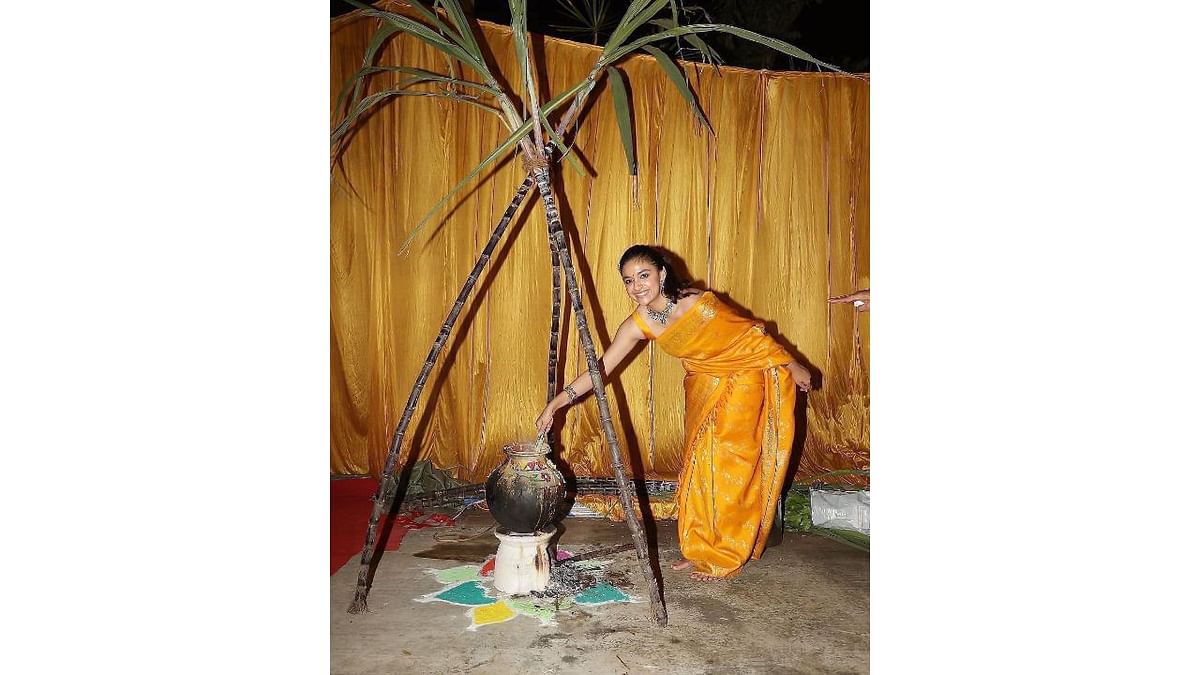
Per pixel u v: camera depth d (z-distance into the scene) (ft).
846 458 14.97
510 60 13.96
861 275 14.94
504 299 14.58
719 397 11.11
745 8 20.18
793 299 14.94
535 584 10.48
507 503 10.13
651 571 9.64
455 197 14.17
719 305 11.10
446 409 14.61
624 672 8.44
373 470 14.49
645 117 14.58
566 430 14.98
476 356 14.60
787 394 11.21
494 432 14.75
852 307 14.96
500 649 8.91
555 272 11.47
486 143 14.15
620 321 14.76
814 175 14.83
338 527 12.84
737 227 14.78
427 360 10.17
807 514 13.38
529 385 14.76
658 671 8.46
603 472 14.90
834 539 12.78
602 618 9.73
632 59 14.44
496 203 14.32
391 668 8.46
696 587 10.75
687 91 10.31
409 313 14.23
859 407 15.07
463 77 13.84
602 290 14.70
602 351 14.73
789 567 11.53
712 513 11.05
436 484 14.28
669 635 9.30
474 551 12.10
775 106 14.74
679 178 14.66
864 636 9.32
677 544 12.60
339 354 14.47
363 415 14.69
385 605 10.07
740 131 14.73
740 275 14.83
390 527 13.01
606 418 9.59
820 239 14.88
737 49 20.34
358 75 10.39
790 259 14.89
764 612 9.96
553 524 10.52
